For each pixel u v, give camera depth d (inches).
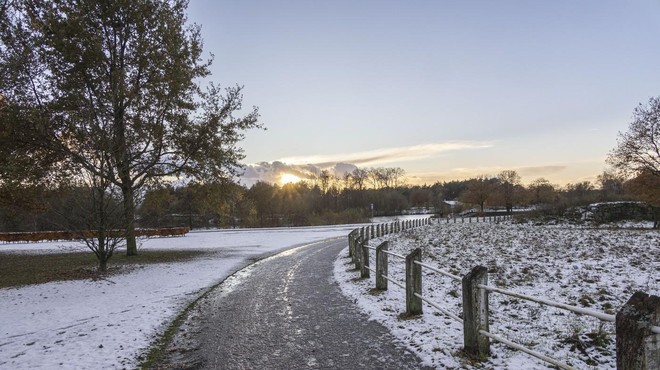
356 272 506.0
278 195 3171.8
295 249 885.8
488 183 3484.3
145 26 776.9
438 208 4215.1
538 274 428.8
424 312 293.1
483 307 205.9
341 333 260.2
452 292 348.8
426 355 212.5
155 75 773.3
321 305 341.4
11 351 249.6
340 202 4279.0
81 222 586.9
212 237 1322.6
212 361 222.4
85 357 233.9
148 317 322.7
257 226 2283.5
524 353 207.2
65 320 323.0
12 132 656.4
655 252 588.1
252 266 622.8
